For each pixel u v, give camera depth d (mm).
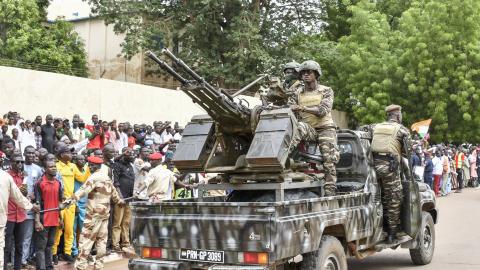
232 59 23797
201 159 6441
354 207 6781
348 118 31156
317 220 5797
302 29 26844
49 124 12086
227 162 6652
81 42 23688
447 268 8359
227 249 5340
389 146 7590
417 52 26250
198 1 23016
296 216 5473
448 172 21328
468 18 25672
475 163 25406
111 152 9250
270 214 5145
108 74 26906
